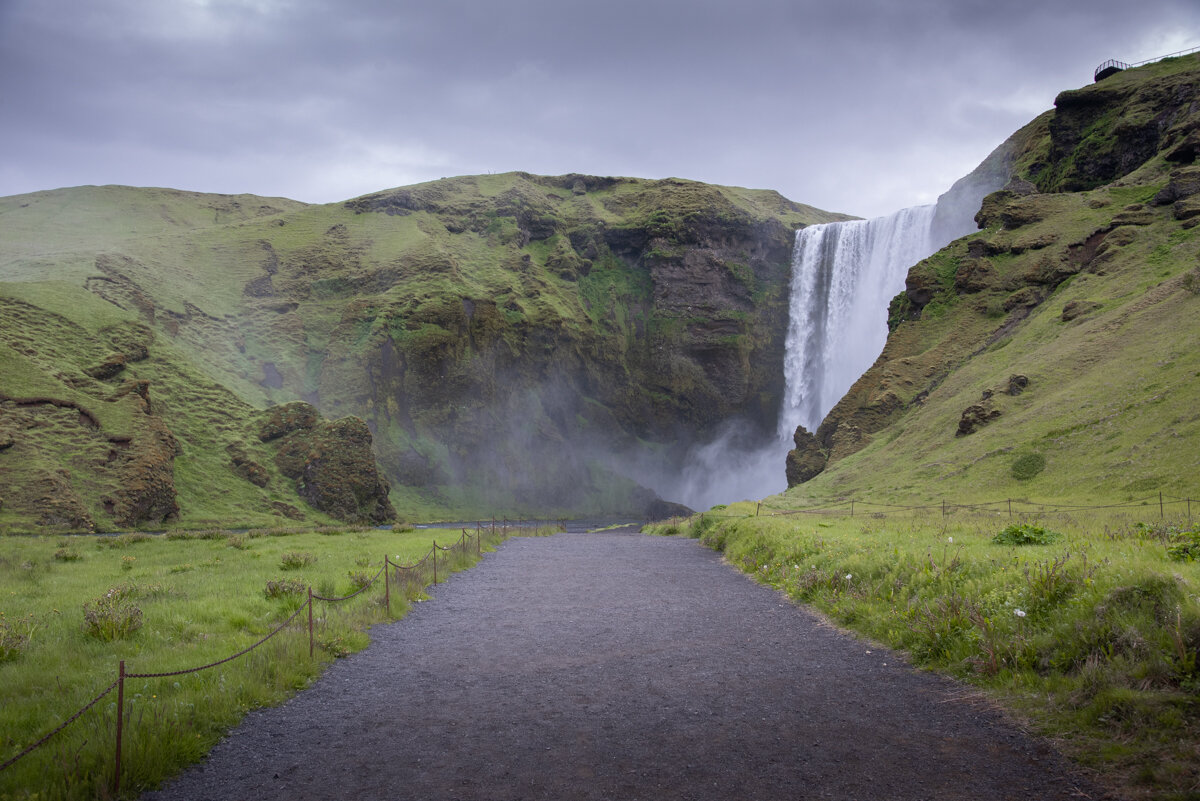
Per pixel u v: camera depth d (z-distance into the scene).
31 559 23.53
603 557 26.97
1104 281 65.50
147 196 174.75
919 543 16.92
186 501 73.88
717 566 23.34
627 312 163.00
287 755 7.73
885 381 75.25
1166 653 7.88
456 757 7.57
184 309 109.94
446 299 130.12
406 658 11.82
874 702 8.94
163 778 7.16
